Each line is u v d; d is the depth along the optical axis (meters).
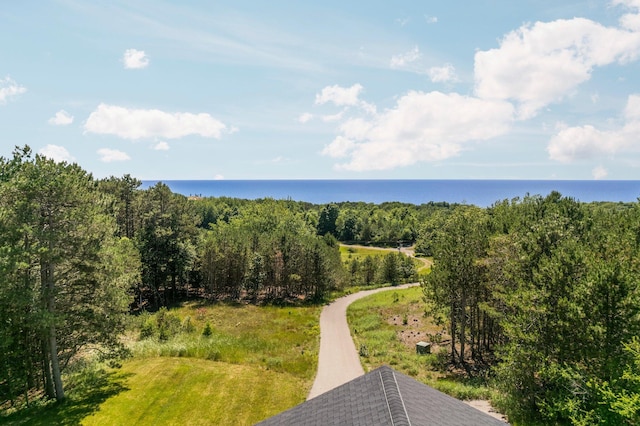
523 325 21.00
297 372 29.64
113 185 62.94
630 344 15.16
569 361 18.72
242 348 34.66
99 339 24.77
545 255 22.58
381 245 127.56
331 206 140.25
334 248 76.06
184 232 68.12
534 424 19.64
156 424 21.33
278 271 64.44
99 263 23.61
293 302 61.19
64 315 21.75
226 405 23.62
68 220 22.28
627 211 33.81
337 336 41.00
